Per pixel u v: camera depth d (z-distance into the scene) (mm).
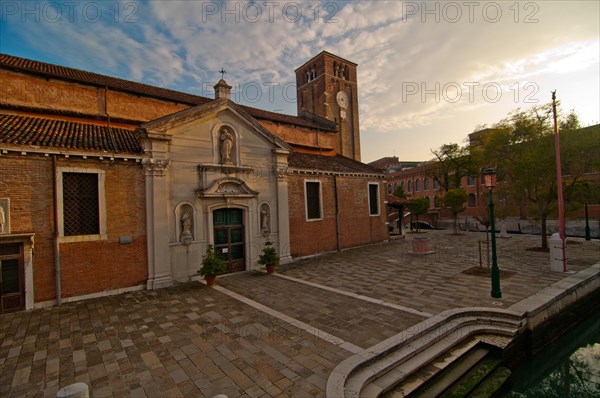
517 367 8211
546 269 13352
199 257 13172
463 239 24375
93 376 5785
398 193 42844
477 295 10148
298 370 5891
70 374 5859
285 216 16203
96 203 11102
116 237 11273
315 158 21438
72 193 10688
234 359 6336
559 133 16422
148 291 11430
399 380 6023
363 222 21312
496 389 6906
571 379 9039
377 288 11234
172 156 12609
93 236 10812
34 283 9727
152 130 11938
